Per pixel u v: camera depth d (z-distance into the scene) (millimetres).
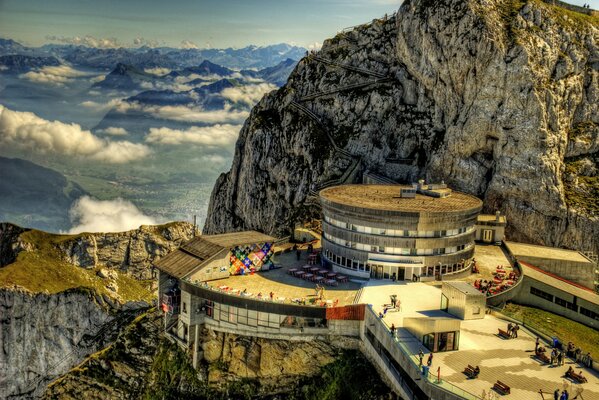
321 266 137375
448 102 196375
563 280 133750
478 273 135625
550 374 84312
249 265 130250
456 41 190000
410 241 125438
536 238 174875
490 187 180875
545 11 192750
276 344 115250
